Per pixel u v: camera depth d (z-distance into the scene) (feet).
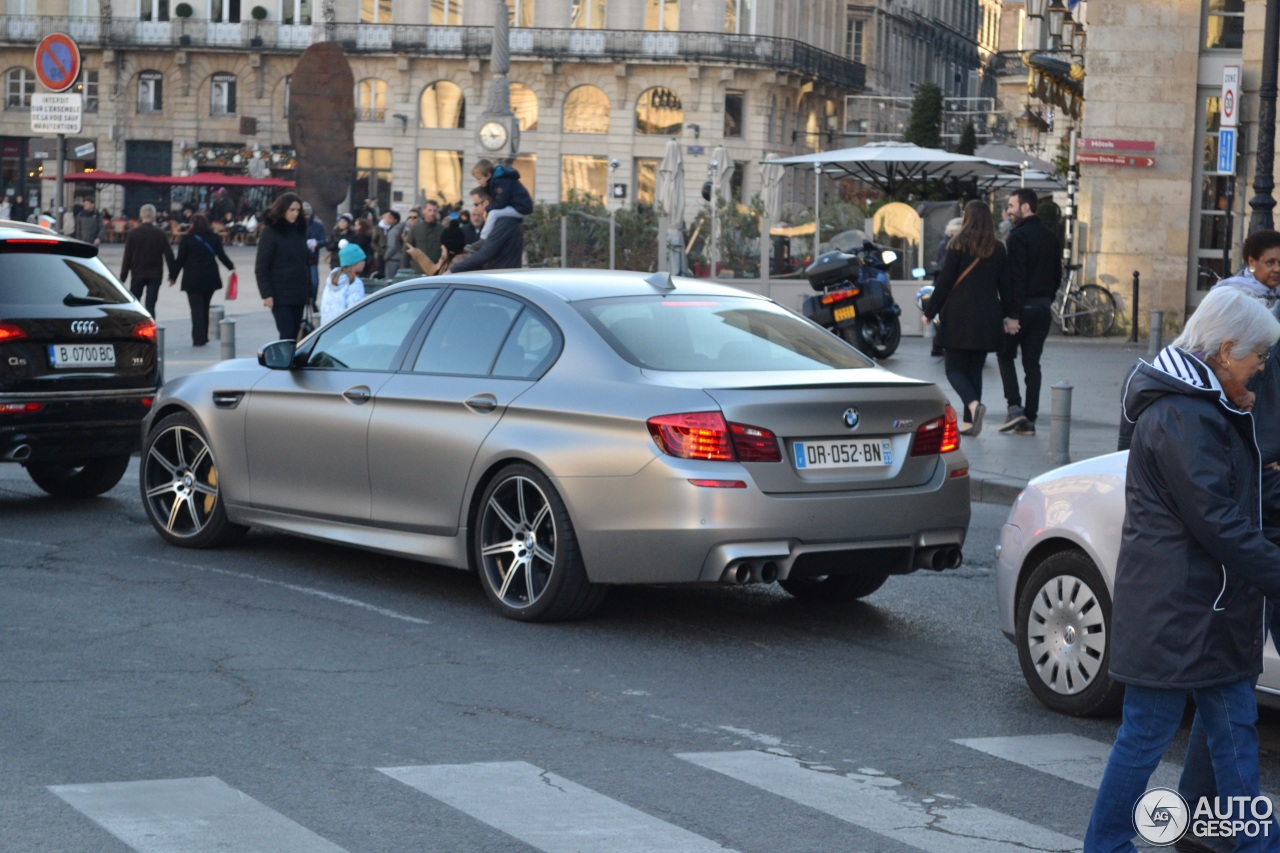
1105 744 22.48
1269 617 19.26
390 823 18.28
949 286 50.96
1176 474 15.96
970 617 30.60
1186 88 99.86
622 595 31.48
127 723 22.06
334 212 117.19
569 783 19.98
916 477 28.27
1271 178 65.05
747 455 26.66
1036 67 119.55
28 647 26.32
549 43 281.95
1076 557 23.50
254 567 33.35
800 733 22.63
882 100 335.06
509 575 29.01
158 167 290.76
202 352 81.41
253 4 289.12
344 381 31.86
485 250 56.59
